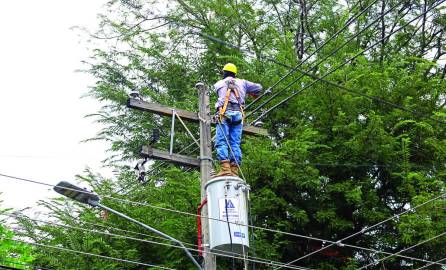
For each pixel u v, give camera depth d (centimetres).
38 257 1391
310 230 1600
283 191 1591
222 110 1160
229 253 1061
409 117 1703
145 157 1168
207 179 1152
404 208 1652
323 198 1588
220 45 2153
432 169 1659
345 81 1706
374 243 1587
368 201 1591
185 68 2219
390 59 2067
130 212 1474
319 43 2277
